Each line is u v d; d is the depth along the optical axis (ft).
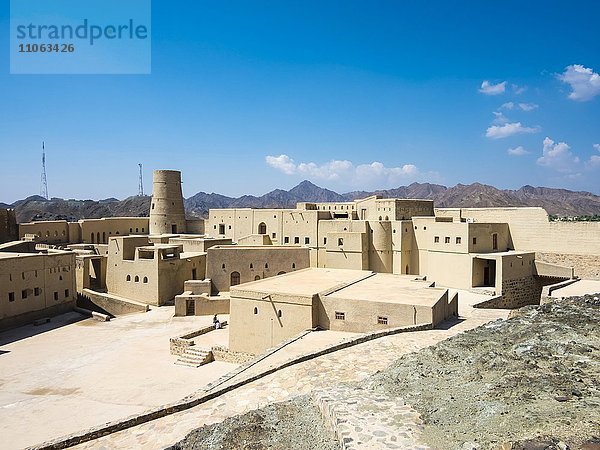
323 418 43.45
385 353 66.23
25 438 65.16
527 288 143.13
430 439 35.14
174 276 162.09
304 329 85.40
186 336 106.42
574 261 141.90
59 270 145.69
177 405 54.75
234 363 93.81
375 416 39.75
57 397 80.89
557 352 53.16
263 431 42.68
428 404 42.50
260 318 90.43
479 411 39.32
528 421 35.50
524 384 43.96
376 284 101.24
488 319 87.45
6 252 155.02
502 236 155.33
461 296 134.31
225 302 139.23
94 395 81.46
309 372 60.85
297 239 189.47
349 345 70.49
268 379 60.80
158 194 239.71
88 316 143.33
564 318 66.85
